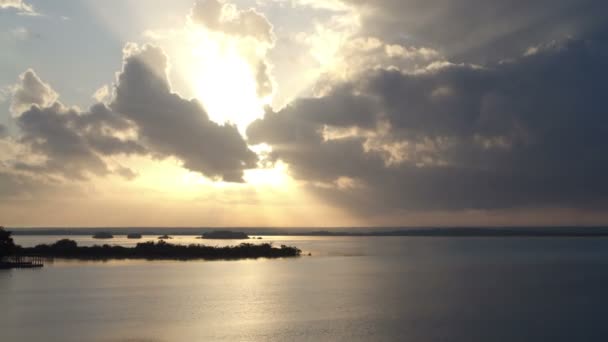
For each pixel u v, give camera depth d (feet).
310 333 201.57
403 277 397.80
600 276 405.39
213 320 223.30
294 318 228.43
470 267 493.77
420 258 632.38
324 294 302.66
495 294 303.68
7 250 455.22
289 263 529.04
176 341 188.65
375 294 302.04
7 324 212.02
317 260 581.12
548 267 492.54
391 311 246.27
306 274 416.05
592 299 285.02
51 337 192.54
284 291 312.09
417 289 326.44
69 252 587.27
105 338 191.62
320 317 231.71
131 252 597.11
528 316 235.40
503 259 614.34
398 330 206.49
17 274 387.14
